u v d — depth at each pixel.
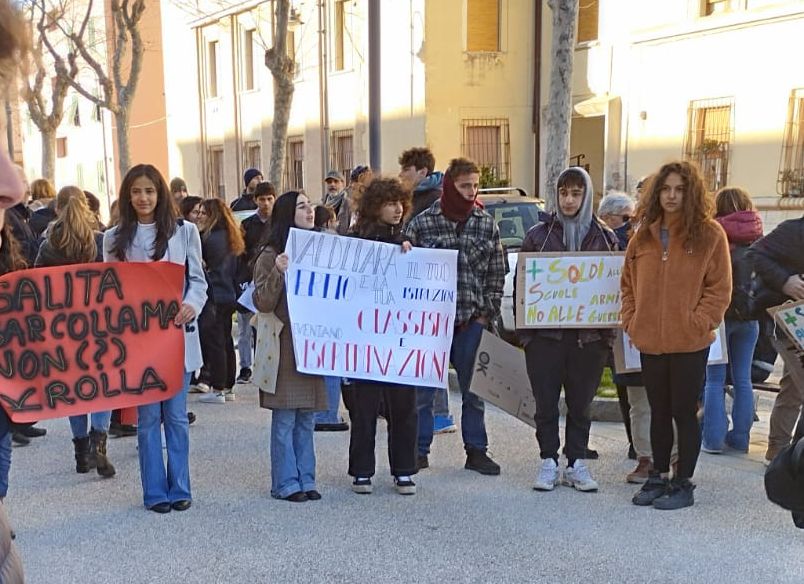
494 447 6.11
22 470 5.72
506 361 5.53
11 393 4.48
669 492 4.85
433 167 6.38
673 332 4.54
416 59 18.23
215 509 4.87
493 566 4.04
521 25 18.56
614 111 16.58
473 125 18.58
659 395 4.76
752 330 5.73
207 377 7.99
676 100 15.41
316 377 4.96
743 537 4.37
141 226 4.86
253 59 24.09
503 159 18.81
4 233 4.33
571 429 5.18
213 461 5.85
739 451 5.89
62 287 4.57
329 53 21.16
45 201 9.02
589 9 17.23
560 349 5.07
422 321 5.16
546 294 5.00
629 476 5.29
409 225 5.55
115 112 18.48
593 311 5.01
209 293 7.41
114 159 31.47
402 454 5.08
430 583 3.86
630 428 5.66
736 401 5.86
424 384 5.14
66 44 28.98
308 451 5.08
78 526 4.62
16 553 1.66
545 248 5.14
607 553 4.18
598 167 19.38
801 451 2.46
